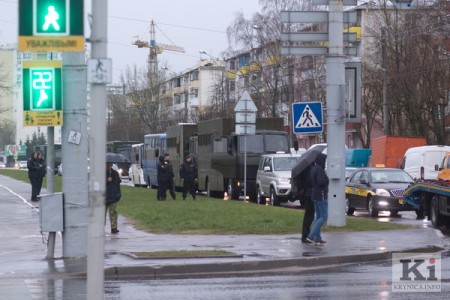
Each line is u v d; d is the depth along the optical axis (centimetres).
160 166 4744
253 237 2578
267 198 4894
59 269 1942
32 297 1575
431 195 3322
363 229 2775
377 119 8725
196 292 1623
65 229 2102
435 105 6781
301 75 8725
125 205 4162
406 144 5969
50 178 2095
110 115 14612
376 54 7169
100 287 1061
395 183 3881
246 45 8281
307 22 2809
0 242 2502
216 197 5597
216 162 5400
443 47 6669
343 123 2811
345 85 2808
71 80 2058
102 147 1073
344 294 1562
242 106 4138
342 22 2797
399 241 2445
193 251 2164
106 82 1077
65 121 2070
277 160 4731
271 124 5309
